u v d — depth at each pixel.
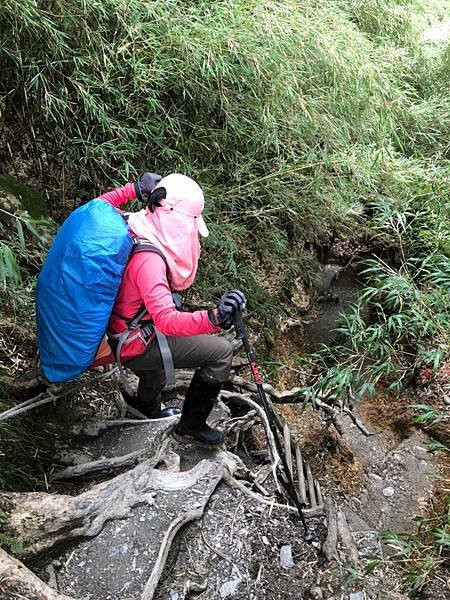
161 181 2.77
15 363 3.36
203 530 2.85
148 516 2.78
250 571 2.76
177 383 3.72
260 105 4.27
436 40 7.34
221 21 4.07
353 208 5.24
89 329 2.66
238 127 4.25
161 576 2.62
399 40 6.78
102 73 3.70
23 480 2.89
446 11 7.98
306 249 5.31
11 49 3.49
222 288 4.34
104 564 2.61
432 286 4.32
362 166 4.78
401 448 4.09
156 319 2.58
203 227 2.76
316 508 3.11
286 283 4.95
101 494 2.76
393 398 4.43
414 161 5.24
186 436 3.13
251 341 4.43
